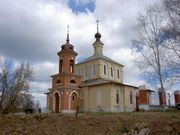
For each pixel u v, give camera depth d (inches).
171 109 1481.3
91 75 2006.6
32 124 566.3
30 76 1203.9
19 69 1106.7
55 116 661.3
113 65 2106.3
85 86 1791.3
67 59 1764.3
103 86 1700.3
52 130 536.1
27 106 1263.5
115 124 617.3
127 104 1742.1
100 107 1668.3
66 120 624.1
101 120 655.1
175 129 555.2
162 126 582.6
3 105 893.2
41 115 656.4
